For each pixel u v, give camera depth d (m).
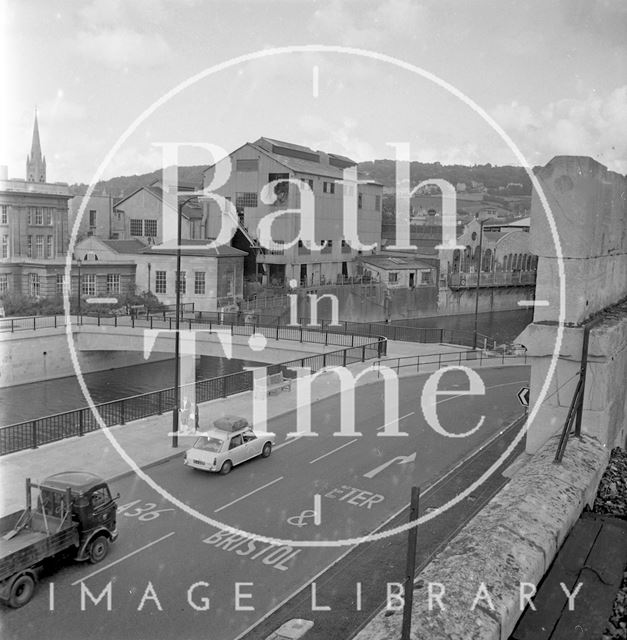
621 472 8.00
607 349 8.43
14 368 47.12
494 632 4.75
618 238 10.71
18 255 70.44
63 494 14.90
